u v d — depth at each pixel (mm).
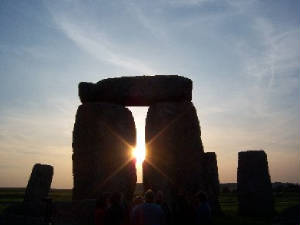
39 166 20812
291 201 26297
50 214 13820
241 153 19703
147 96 18688
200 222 9328
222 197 37844
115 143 18281
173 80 18781
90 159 17844
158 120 18391
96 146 17938
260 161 19125
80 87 19406
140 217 7762
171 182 17594
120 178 17984
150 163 18188
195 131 18391
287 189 42000
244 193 18812
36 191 19984
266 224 13969
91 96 19203
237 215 18266
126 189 18078
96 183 17516
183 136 18203
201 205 9414
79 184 17781
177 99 18781
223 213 18125
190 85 18969
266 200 18359
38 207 17797
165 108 18469
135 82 18906
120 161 18250
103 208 8320
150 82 18844
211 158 19188
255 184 18750
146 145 18578
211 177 18781
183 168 17859
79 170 17938
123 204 8859
